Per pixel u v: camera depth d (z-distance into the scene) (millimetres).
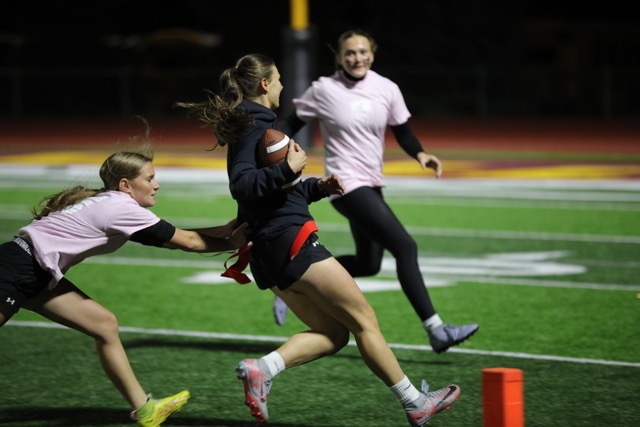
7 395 14562
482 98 81125
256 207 12000
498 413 10430
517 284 22266
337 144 16484
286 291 12414
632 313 19484
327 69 82375
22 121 83875
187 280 23281
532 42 93312
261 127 12039
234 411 13828
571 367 15828
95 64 88562
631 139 60594
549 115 83625
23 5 93750
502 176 42750
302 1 48031
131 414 12383
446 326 15742
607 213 32438
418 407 12250
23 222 31422
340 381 15219
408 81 84625
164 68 88188
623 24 92375
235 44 89438
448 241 27875
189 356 16766
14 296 11773
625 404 13891
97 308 12219
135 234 11938
